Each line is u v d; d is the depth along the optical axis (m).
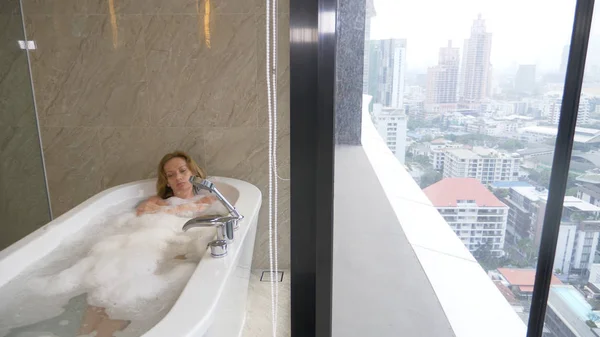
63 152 2.60
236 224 1.96
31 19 2.40
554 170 1.17
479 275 1.24
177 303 1.39
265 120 2.51
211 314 1.37
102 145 2.59
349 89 1.10
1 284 1.75
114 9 2.40
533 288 1.25
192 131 2.55
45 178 2.62
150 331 1.24
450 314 1.25
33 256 1.94
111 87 2.50
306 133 0.93
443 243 1.22
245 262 2.04
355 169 1.15
